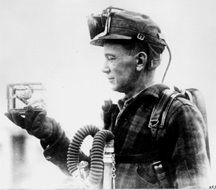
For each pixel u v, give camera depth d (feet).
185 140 11.57
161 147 11.77
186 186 11.39
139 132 12.08
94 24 12.51
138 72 12.30
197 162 11.47
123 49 12.31
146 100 12.19
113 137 12.25
